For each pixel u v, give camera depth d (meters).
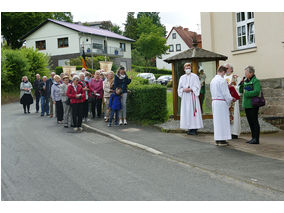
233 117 9.09
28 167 6.44
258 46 12.71
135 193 4.90
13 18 48.25
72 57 46.09
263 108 12.44
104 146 8.47
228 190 4.98
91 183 5.39
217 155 7.20
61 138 9.70
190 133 9.74
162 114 11.50
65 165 6.55
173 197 4.73
